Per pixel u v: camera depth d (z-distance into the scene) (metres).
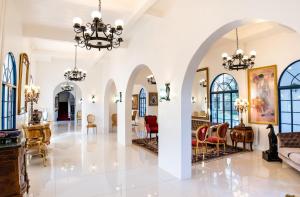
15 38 4.53
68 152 6.48
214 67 8.27
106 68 10.12
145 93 12.35
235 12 3.05
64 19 5.60
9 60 4.28
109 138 9.07
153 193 3.58
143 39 6.06
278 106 6.18
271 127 5.57
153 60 5.45
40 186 3.87
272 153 5.45
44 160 5.18
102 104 10.90
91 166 5.07
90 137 9.32
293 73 5.91
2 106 3.74
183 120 4.30
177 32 4.44
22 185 2.97
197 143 5.75
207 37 3.61
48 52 8.67
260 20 2.89
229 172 4.61
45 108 9.91
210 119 8.49
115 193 3.59
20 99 5.16
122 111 7.82
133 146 7.39
